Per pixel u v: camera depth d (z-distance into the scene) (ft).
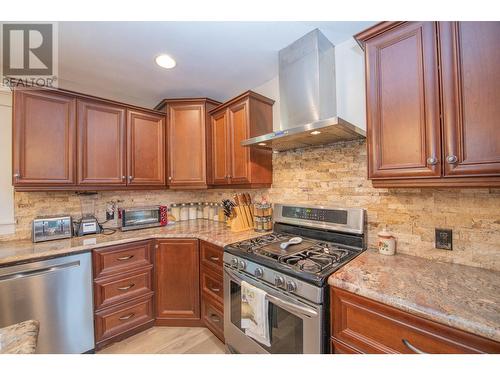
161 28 4.67
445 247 3.94
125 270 6.02
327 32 4.95
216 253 5.85
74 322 5.25
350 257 4.28
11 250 5.00
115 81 6.96
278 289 3.98
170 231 6.91
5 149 5.72
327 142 5.48
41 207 6.26
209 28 4.71
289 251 4.72
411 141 3.43
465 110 2.98
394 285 3.10
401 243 4.45
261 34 4.95
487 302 2.63
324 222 5.34
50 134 5.65
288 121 5.38
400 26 3.53
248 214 7.11
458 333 2.39
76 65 5.99
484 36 2.88
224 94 7.99
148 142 7.29
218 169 7.32
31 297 4.74
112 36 4.88
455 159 3.03
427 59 3.28
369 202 4.88
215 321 5.96
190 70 6.41
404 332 2.75
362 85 5.03
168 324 6.56
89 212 7.06
